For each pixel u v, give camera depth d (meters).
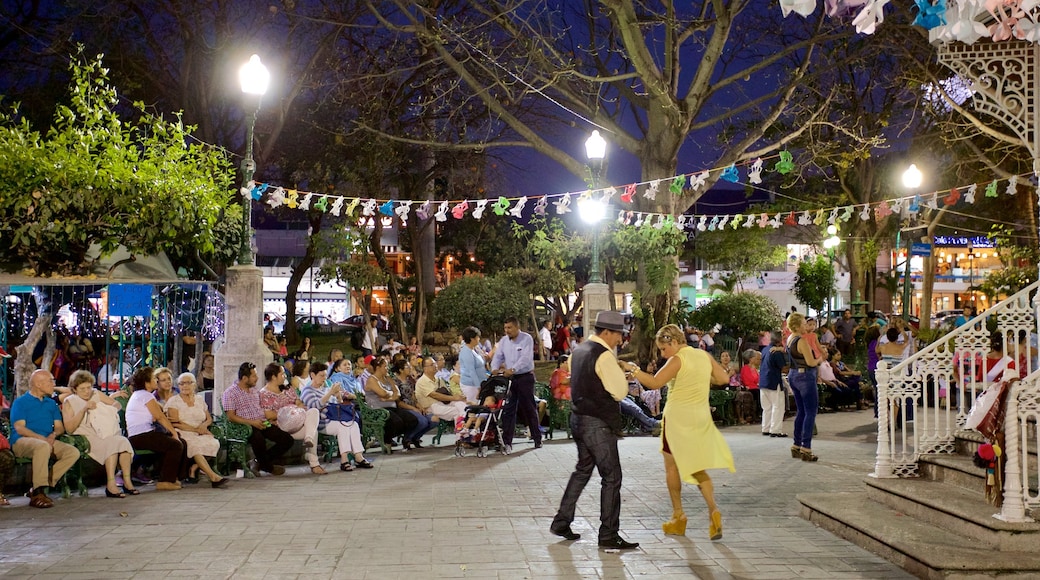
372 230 29.34
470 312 27.50
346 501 8.88
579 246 18.34
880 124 25.69
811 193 39.03
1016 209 33.09
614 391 6.91
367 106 26.39
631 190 14.30
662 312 20.67
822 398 17.86
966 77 8.98
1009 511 6.44
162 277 13.03
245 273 12.52
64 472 8.94
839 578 6.13
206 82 24.12
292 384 11.76
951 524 6.86
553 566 6.43
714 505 7.22
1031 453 8.04
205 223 12.59
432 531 7.52
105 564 6.45
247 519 8.02
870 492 8.13
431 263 33.91
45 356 13.78
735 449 12.40
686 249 48.69
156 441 9.60
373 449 12.86
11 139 11.38
